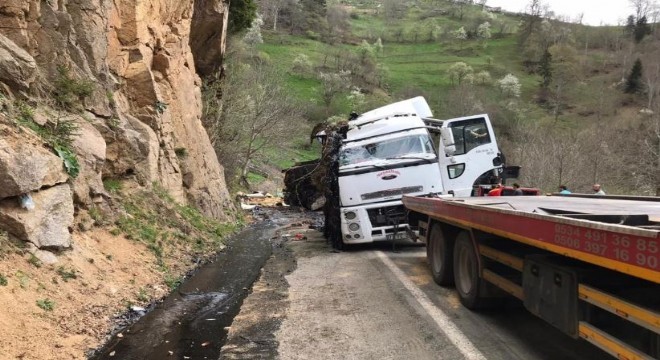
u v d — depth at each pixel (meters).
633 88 77.50
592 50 106.12
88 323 6.06
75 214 8.13
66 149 7.90
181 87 16.72
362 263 10.23
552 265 4.59
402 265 9.87
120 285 7.49
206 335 6.12
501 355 5.15
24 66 8.27
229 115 29.41
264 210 25.69
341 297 7.62
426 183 11.43
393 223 11.37
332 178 12.00
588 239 3.88
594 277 4.08
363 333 5.96
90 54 10.77
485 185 12.84
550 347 5.35
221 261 10.96
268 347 5.65
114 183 10.71
